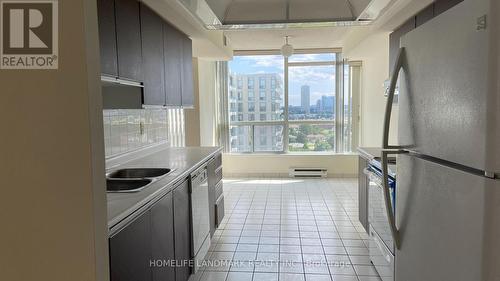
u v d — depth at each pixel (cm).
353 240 358
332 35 493
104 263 120
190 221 271
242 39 516
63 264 115
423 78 121
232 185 608
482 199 88
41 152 112
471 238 92
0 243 115
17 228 114
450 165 104
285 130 680
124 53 213
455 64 99
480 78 87
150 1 245
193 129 564
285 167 671
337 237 366
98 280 116
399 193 145
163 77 292
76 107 110
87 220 113
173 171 254
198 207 293
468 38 92
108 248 135
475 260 91
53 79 110
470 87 92
